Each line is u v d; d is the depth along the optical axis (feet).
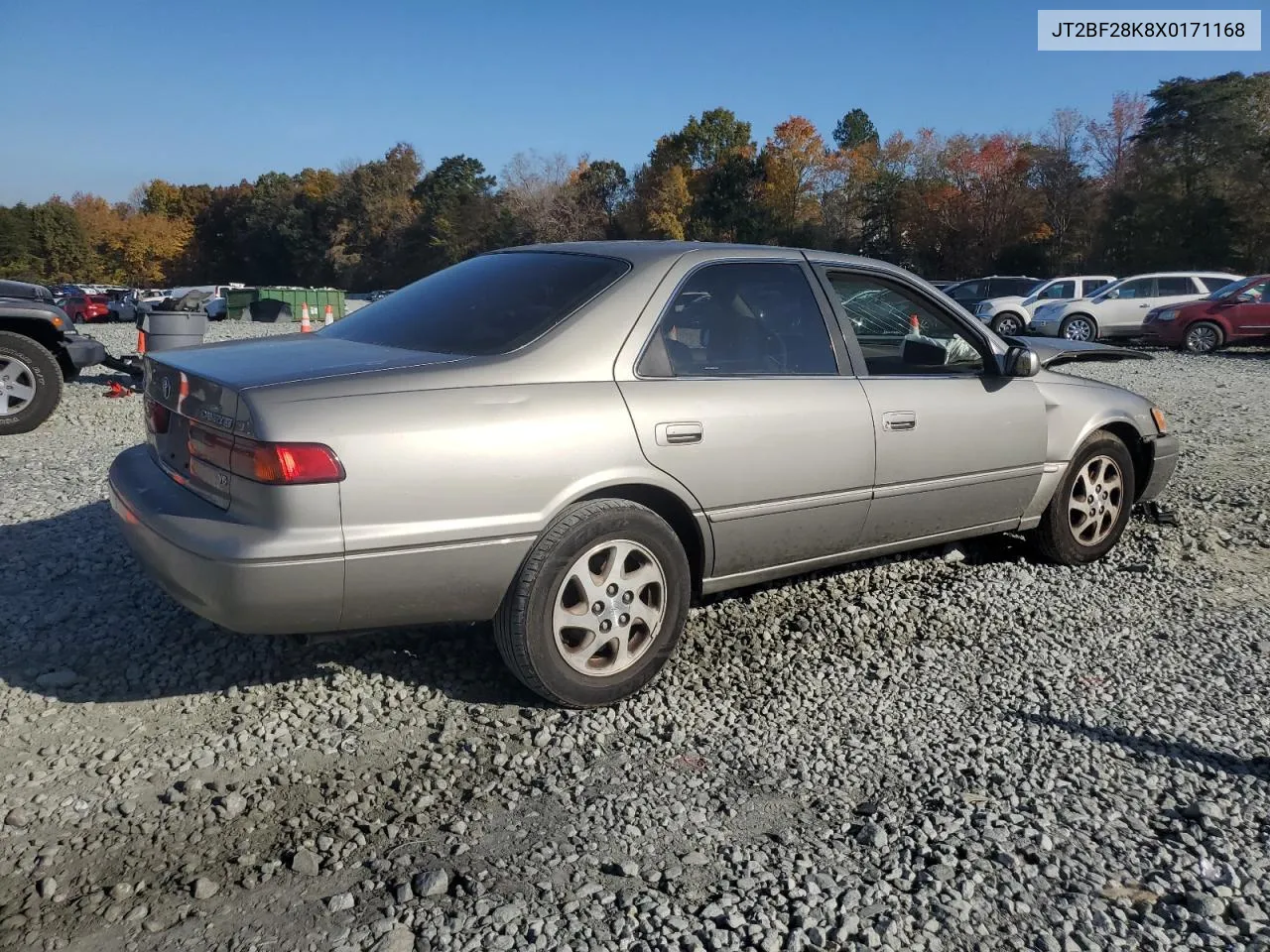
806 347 13.50
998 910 8.18
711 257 12.93
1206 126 150.71
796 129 206.80
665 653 12.00
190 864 8.70
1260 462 25.39
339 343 12.37
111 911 8.05
